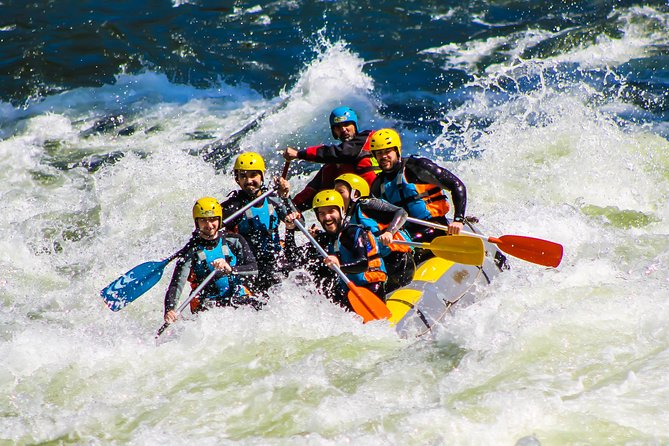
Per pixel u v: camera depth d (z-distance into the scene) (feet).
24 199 123.03
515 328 72.74
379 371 69.41
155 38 181.37
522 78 156.35
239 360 74.02
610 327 72.64
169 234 107.96
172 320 76.33
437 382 67.00
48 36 182.50
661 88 147.74
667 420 58.70
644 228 102.17
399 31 181.57
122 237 108.78
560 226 99.40
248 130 143.95
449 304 78.18
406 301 77.46
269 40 180.04
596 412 60.34
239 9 195.93
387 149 81.35
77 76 166.50
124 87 162.91
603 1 185.16
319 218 77.71
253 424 64.03
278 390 68.18
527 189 114.21
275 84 161.79
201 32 184.44
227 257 80.07
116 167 129.90
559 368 67.36
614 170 116.37
